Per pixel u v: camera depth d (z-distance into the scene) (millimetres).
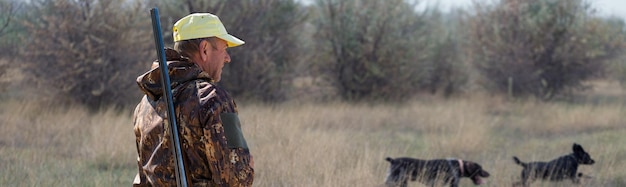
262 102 15750
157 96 2777
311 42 18453
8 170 6539
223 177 2578
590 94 21641
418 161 7215
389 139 11094
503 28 19797
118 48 13742
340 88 18422
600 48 19781
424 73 20328
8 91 13422
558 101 19047
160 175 2732
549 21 19328
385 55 18141
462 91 21750
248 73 16516
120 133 8898
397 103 17750
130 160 7992
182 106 2637
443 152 9695
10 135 9281
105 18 13695
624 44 20312
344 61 18328
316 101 17094
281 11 17047
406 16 18891
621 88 23250
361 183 6574
